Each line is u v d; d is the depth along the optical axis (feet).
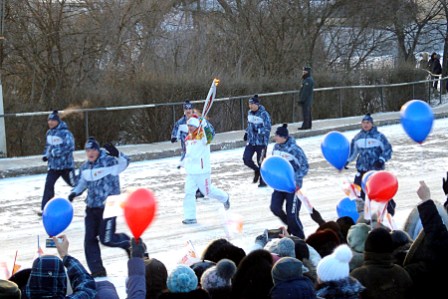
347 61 130.41
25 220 53.62
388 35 139.23
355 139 48.88
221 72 102.94
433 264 24.41
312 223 50.62
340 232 29.53
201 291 22.72
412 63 130.41
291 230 42.93
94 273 38.52
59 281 23.22
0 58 94.43
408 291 23.89
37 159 77.00
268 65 119.34
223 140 86.53
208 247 27.91
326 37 130.62
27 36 96.12
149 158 79.71
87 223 38.75
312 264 26.08
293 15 123.85
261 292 23.07
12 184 67.51
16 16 95.50
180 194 61.52
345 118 107.34
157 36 107.55
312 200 57.62
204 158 51.06
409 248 26.53
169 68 103.30
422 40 153.99
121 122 88.33
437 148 81.15
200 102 89.30
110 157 38.45
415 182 63.57
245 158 64.95
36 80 95.30
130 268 23.81
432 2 151.33
